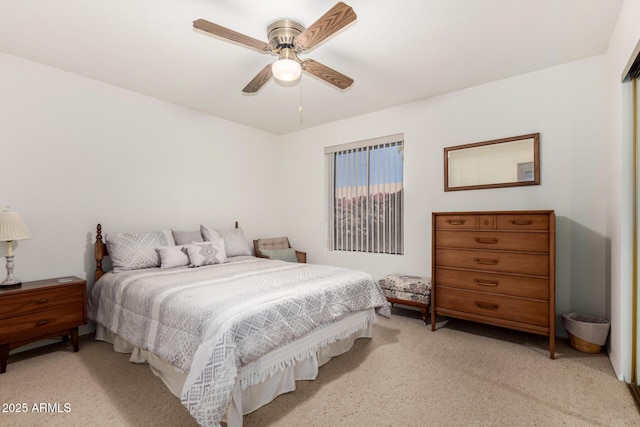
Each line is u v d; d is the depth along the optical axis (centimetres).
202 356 150
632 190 203
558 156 277
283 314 185
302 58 257
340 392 194
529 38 231
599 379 207
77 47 242
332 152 437
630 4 180
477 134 318
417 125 359
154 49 245
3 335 219
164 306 195
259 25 213
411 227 365
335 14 166
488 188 312
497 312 265
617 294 216
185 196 375
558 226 277
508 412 174
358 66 274
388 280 344
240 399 161
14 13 199
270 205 483
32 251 266
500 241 263
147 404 181
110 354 250
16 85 258
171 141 361
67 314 250
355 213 415
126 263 286
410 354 249
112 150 314
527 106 291
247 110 387
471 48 245
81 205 294
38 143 269
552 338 238
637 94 197
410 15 202
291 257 432
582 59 265
